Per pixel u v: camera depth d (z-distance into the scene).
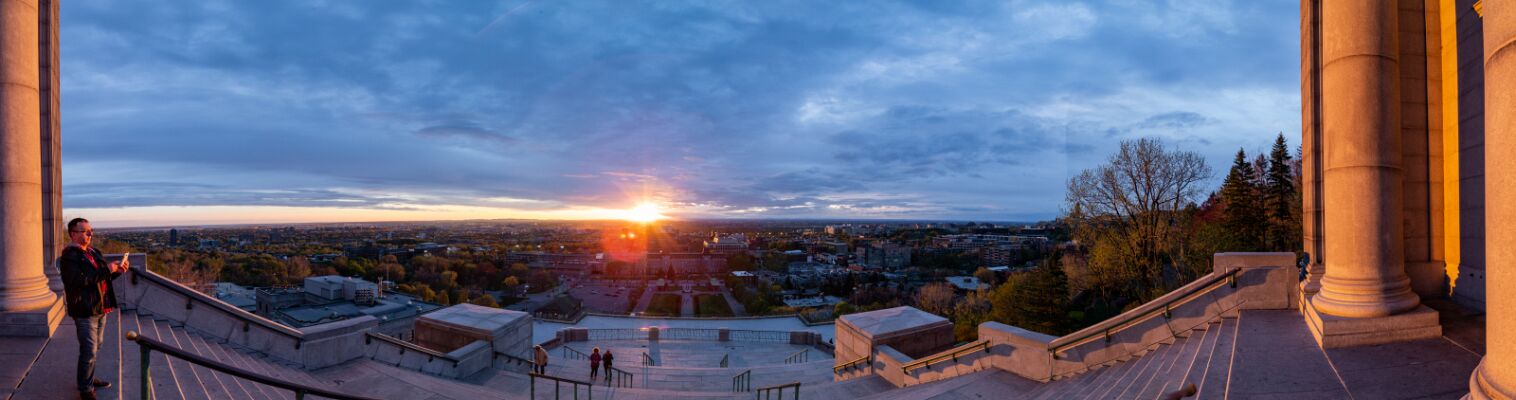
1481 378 4.40
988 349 13.19
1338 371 6.54
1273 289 9.35
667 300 119.06
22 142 8.45
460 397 11.50
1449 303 8.92
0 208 8.27
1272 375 6.54
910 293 93.62
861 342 18.47
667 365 24.95
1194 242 31.45
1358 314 7.47
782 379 19.08
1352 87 7.82
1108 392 8.48
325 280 50.25
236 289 54.38
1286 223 36.97
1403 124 9.49
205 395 7.65
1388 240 7.67
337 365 12.80
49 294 8.84
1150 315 10.17
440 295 80.81
